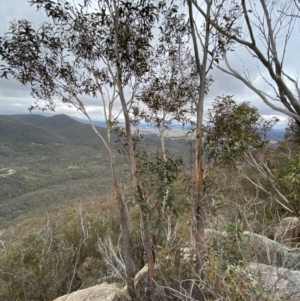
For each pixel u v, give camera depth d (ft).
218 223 7.93
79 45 11.09
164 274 9.48
